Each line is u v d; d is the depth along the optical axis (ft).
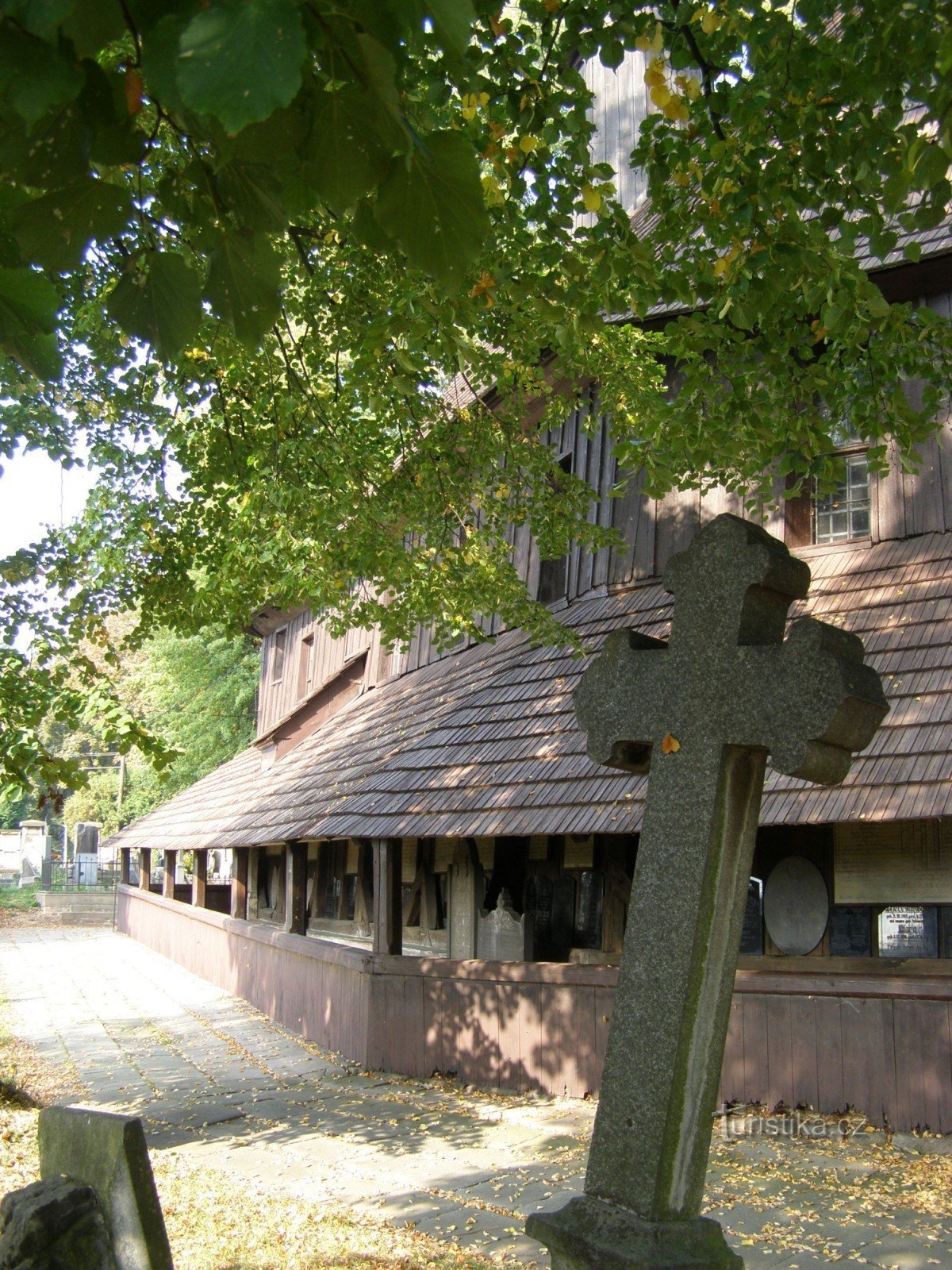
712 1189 22.76
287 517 28.40
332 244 23.65
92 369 30.19
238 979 57.41
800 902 30.78
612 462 41.86
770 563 12.30
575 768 32.48
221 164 7.29
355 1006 38.14
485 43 17.15
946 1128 25.55
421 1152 26.43
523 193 17.76
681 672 12.63
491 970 33.63
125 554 31.42
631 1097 11.73
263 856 74.74
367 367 21.97
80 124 6.61
